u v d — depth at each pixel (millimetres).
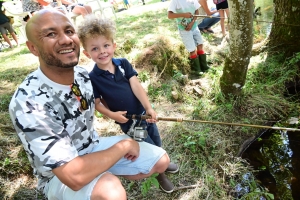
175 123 3033
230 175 2537
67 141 1469
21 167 2461
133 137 1998
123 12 7059
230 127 3035
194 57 3971
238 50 2955
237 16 2746
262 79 3781
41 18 1423
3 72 3979
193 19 3750
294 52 3898
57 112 1540
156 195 2289
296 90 3693
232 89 3270
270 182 2529
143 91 2096
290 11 3779
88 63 3949
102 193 1497
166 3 7328
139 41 4312
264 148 2906
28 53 4793
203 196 2316
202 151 2723
